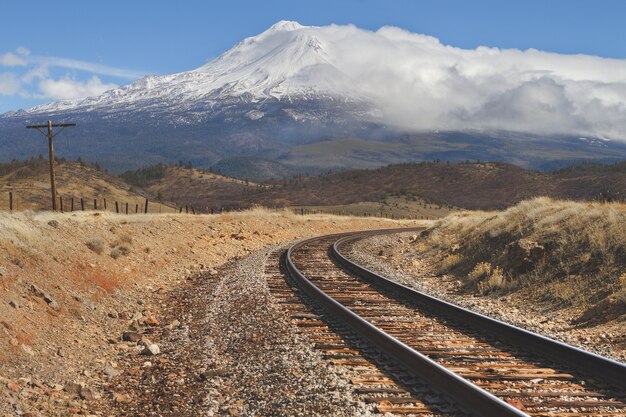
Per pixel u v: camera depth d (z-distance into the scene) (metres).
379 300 14.85
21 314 9.89
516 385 7.76
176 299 15.56
